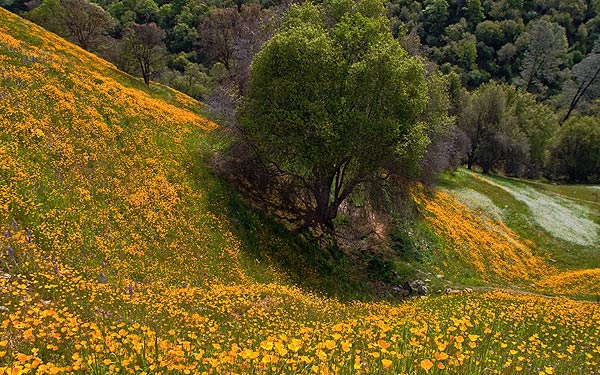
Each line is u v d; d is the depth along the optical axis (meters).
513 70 124.50
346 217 28.55
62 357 5.50
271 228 22.78
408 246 28.33
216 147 26.55
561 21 132.88
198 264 16.69
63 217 13.78
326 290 20.69
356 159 21.56
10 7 86.00
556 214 44.44
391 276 24.67
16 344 5.73
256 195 24.55
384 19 24.41
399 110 21.44
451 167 46.69
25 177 13.90
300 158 20.95
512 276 31.02
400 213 25.34
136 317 8.89
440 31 137.00
